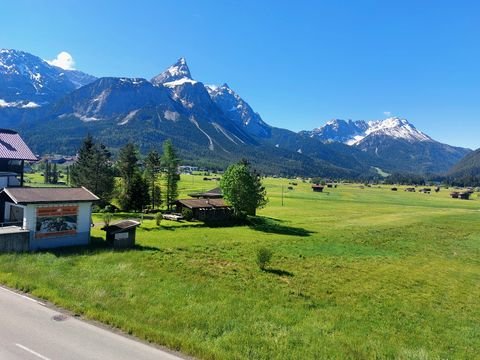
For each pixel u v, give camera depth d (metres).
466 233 87.38
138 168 109.94
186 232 66.88
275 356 18.50
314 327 24.75
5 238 39.09
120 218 77.19
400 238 76.50
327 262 50.22
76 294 24.19
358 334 24.75
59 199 44.22
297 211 119.44
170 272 36.81
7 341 16.28
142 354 16.06
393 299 35.53
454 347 24.92
